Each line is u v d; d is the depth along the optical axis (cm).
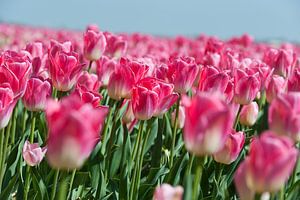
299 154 197
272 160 151
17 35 580
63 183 166
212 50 269
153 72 215
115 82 197
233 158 179
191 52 321
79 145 151
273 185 152
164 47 370
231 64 237
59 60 195
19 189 194
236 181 159
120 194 197
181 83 199
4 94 172
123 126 211
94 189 201
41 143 205
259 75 210
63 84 196
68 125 150
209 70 190
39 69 209
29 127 216
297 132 162
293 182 198
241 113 208
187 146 158
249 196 158
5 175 198
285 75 229
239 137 178
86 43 221
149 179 201
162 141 214
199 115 156
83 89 186
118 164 210
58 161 152
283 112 162
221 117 156
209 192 203
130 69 196
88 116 151
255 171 153
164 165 203
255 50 404
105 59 223
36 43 225
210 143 157
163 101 185
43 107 192
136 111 185
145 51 335
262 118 229
